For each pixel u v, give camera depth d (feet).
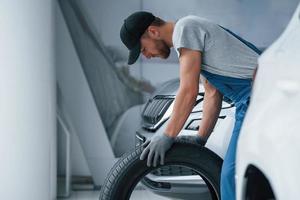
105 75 18.70
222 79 7.30
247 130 4.37
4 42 13.58
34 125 14.25
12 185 13.74
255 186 4.43
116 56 18.69
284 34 4.74
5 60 13.61
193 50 7.00
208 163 8.16
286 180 3.43
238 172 4.54
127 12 18.69
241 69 7.23
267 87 4.34
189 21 7.13
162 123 11.57
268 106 4.13
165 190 11.39
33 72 14.20
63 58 18.58
